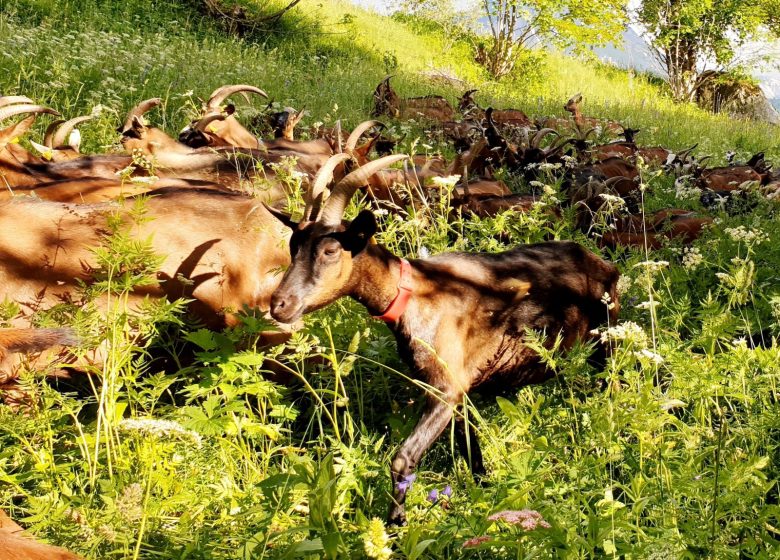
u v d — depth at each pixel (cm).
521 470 352
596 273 502
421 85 2245
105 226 478
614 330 366
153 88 1351
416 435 421
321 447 445
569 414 404
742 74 3512
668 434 361
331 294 431
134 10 2114
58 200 564
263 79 1639
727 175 1342
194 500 364
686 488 325
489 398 490
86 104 1195
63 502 346
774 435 430
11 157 646
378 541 278
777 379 433
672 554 296
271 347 483
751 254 643
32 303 460
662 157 1549
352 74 2050
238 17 2356
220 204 506
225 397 440
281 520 353
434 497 390
